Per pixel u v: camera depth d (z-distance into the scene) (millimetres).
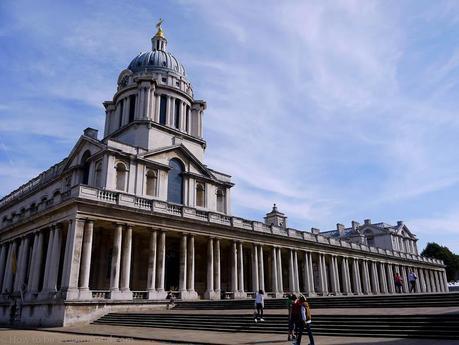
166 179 49125
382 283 73750
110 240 42562
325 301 31906
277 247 53781
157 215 40406
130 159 46125
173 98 60344
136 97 58938
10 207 67562
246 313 27484
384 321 20156
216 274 44969
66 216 36312
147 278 41969
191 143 58688
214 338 20438
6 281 43969
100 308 33812
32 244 44844
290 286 54562
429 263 89938
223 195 56156
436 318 18766
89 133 53156
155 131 54219
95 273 41000
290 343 17719
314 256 61625
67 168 51750
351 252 67812
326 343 17000
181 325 26906
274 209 79000
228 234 47469
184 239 42562
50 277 35781
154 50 70000
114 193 38781
